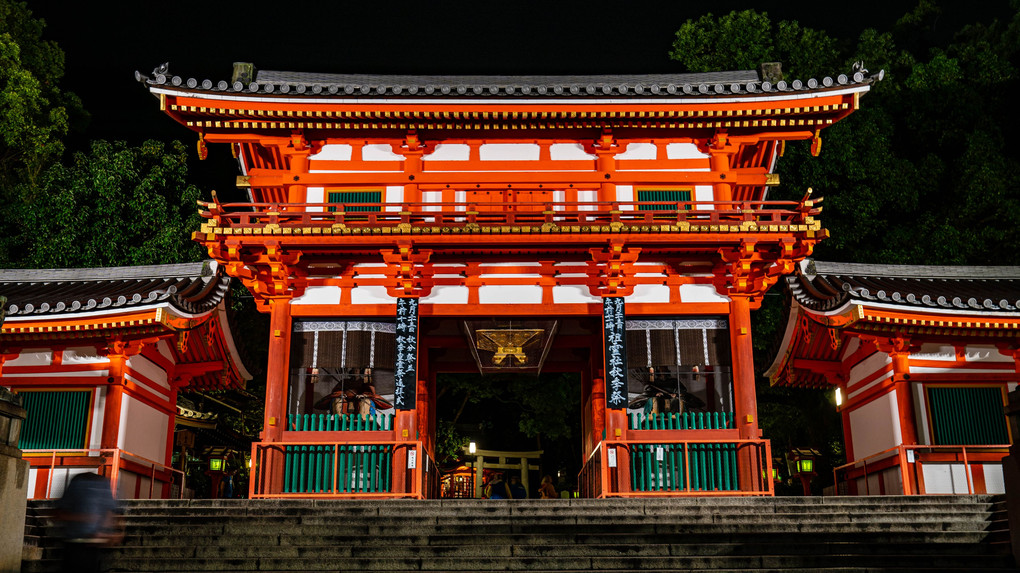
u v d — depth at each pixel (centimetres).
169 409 2175
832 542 1214
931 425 1895
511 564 1155
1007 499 1191
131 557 1163
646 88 1814
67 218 2839
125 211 2961
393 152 1941
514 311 1798
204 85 1769
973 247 2912
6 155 3222
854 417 2214
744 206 1750
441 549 1195
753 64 3256
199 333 2125
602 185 1920
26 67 3316
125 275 2177
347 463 1661
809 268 2138
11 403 1130
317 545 1199
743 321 1766
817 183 2942
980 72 3347
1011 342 1933
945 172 3103
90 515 833
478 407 4550
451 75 2077
